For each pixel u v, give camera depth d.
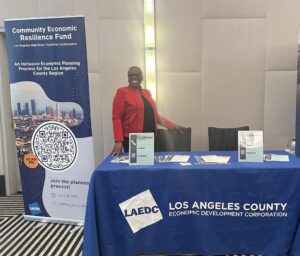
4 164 3.91
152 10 3.46
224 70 3.58
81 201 2.95
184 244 2.30
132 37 3.56
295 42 3.48
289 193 2.17
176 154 2.67
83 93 2.79
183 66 3.59
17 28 2.80
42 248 2.59
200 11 3.48
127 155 2.70
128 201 2.22
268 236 2.24
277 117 3.64
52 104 2.85
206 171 2.19
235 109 3.65
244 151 2.34
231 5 3.46
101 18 3.55
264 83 3.59
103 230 2.21
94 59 3.62
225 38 3.52
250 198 2.20
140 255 2.38
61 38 2.74
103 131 3.75
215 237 2.26
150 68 3.55
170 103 3.66
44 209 3.07
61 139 2.89
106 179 2.21
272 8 3.44
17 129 2.97
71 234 2.83
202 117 3.68
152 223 2.25
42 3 3.56
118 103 3.20
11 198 3.86
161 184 2.21
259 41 3.51
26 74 2.86
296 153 3.02
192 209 2.24
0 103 3.80
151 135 2.34
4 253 2.52
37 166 2.99
